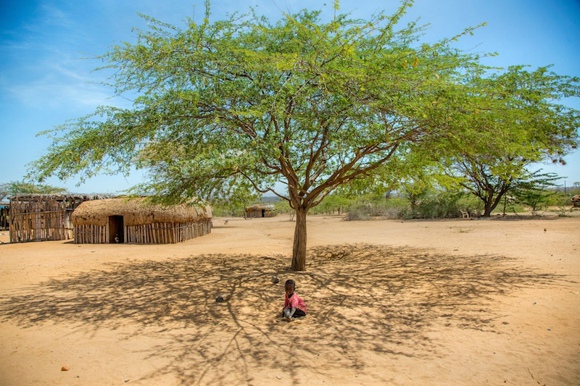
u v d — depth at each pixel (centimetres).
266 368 497
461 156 1095
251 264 1335
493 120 846
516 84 1028
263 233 2656
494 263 1188
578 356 505
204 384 455
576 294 791
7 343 607
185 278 1110
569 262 1129
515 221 2806
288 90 880
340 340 596
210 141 952
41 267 1312
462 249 1527
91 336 635
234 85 907
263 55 801
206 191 1145
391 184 1276
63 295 923
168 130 933
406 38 950
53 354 558
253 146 805
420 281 992
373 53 878
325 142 1079
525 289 852
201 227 2488
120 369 502
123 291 959
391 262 1302
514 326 626
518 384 440
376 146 1047
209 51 906
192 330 658
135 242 2070
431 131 894
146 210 2038
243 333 638
